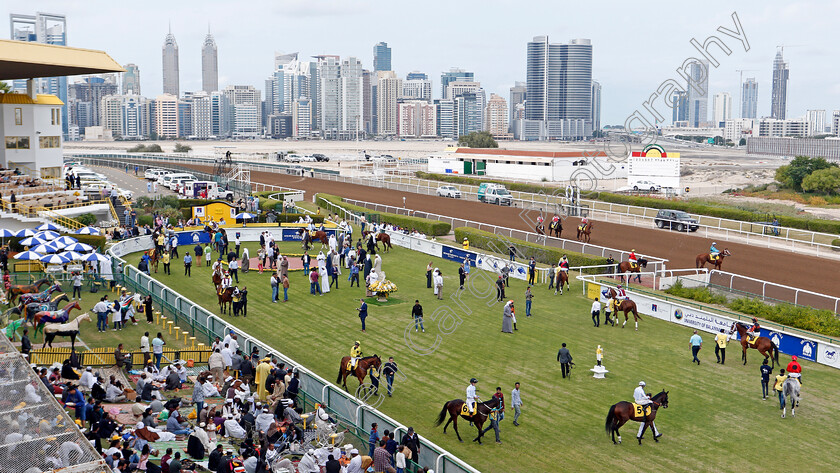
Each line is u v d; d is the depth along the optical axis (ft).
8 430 51.44
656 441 77.87
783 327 115.75
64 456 48.52
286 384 82.48
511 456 73.97
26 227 157.38
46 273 126.82
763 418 84.12
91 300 121.19
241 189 273.33
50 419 53.21
